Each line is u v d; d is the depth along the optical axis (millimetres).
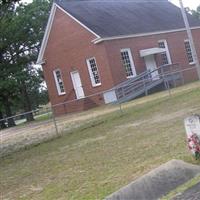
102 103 37656
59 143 18812
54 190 10570
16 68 46938
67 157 14656
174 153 11195
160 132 15164
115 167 11406
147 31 40438
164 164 9789
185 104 21500
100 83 37719
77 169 12328
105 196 9016
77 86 39844
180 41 43906
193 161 9953
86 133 19906
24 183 12211
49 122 31562
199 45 46375
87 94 38906
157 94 32469
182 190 8398
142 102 27953
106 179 10367
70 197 9586
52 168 13383
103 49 36812
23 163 15773
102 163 12305
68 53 39812
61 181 11344
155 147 12719
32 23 47719
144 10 44969
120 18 41000
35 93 62062
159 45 41719
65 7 38875
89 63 38281
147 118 19906
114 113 25016
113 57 37094
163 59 41656
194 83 35812
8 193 11445
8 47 47812
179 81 40938
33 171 13664
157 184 9023
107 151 13992
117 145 14664
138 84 36938
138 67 38969
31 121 43188
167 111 20609
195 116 9945
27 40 47875
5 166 16094
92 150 14859
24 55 48844
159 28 42031
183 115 17922
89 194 9445
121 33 38156
